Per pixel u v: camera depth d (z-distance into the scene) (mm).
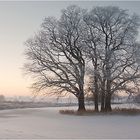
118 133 20609
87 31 45312
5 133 19547
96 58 42938
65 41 45000
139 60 42250
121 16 45531
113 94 44156
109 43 45312
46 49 44375
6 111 52438
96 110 43812
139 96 43125
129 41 44281
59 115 40281
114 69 41812
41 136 18531
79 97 44094
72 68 42812
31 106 81438
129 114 39781
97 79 41906
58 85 43438
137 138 18125
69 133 20469
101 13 45750
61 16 45812
